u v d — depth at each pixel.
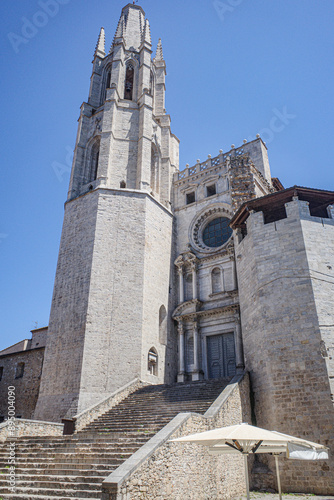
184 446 14.01
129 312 28.48
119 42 41.50
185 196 38.16
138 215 32.31
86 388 25.25
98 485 12.70
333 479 17.59
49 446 17.34
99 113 38.25
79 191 35.16
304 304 21.52
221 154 37.69
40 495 12.81
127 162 35.50
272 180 38.06
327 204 25.48
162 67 45.03
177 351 31.97
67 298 29.31
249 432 11.19
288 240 23.59
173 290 33.97
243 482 18.08
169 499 12.30
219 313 30.73
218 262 32.66
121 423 20.09
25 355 35.78
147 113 37.72
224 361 29.73
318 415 19.00
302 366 20.33
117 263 29.91
